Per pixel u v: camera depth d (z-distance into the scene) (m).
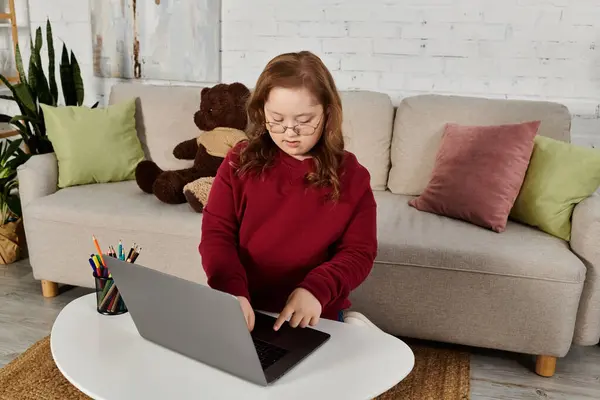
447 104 2.43
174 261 2.12
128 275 1.02
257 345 1.10
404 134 2.46
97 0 2.96
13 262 2.69
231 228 1.30
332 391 0.98
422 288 1.91
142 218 2.11
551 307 1.82
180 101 2.64
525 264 1.81
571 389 1.86
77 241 2.20
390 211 2.20
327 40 2.77
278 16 2.79
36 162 2.35
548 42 2.55
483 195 2.04
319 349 1.11
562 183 1.97
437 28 2.64
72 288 2.47
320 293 1.14
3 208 2.69
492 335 1.89
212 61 2.90
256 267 1.29
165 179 2.20
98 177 2.48
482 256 1.84
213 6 2.84
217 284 1.17
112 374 1.02
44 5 3.09
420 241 1.91
